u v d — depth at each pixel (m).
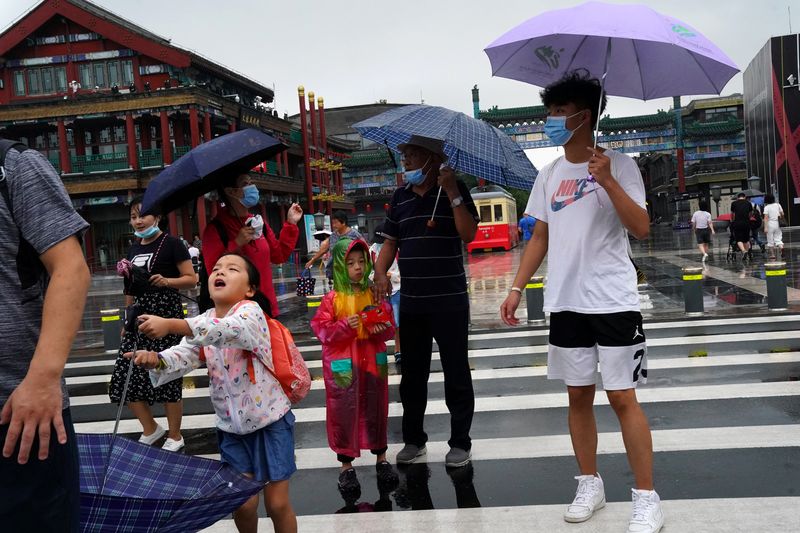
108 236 35.12
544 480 4.24
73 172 34.47
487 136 4.49
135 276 5.12
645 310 11.41
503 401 6.26
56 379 1.94
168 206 4.12
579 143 3.52
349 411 4.26
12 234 2.04
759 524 3.41
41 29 35.12
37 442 1.97
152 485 2.70
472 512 3.82
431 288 4.49
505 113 57.09
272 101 43.25
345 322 4.22
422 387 4.71
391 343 9.95
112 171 33.34
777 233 21.80
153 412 6.88
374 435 4.41
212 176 4.12
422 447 4.85
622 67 3.73
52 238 2.03
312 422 6.07
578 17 3.23
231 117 36.44
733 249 20.89
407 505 4.00
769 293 10.55
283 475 3.17
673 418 5.32
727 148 62.91
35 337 2.07
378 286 4.48
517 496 4.01
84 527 2.32
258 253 4.25
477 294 15.76
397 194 4.65
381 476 4.50
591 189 3.45
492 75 4.05
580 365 3.52
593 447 3.65
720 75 3.44
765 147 47.62
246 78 39.31
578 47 3.73
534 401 6.20
